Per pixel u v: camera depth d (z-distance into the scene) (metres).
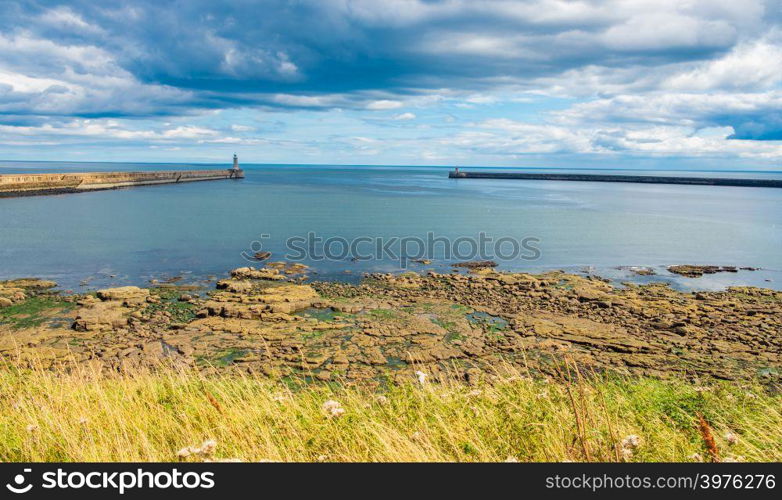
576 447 5.73
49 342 19.34
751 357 18.59
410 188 145.38
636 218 68.94
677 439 6.51
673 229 57.75
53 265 33.66
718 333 21.38
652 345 19.73
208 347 18.92
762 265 37.94
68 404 7.68
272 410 7.04
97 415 6.99
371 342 19.67
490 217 67.44
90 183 101.12
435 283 30.06
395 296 26.89
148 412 7.45
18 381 10.50
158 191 105.75
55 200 79.62
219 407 6.96
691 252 43.06
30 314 22.86
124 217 59.62
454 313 23.81
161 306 24.25
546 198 108.88
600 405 7.69
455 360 18.17
